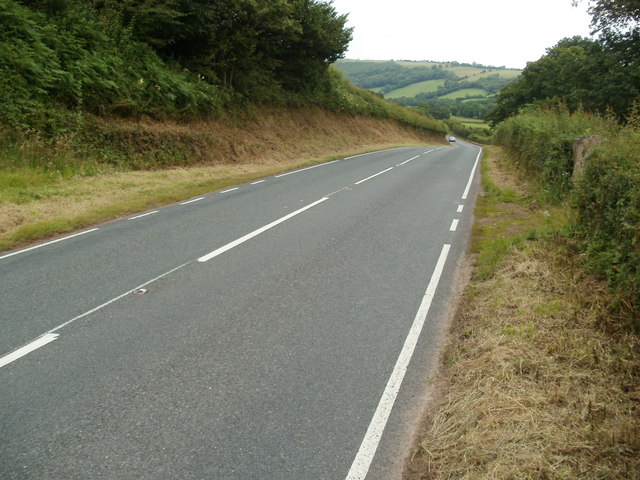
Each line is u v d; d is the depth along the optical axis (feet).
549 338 14.82
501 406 11.84
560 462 9.93
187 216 33.19
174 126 58.70
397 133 149.79
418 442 11.28
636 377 12.74
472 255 24.82
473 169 65.62
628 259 17.34
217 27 70.23
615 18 79.87
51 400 12.51
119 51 57.77
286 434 11.44
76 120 46.65
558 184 36.17
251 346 15.43
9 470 10.12
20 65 43.42
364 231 29.50
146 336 15.96
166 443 11.06
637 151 20.47
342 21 94.89
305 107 96.84
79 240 27.20
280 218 32.65
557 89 134.21
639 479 9.27
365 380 13.71
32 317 17.10
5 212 30.81
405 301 19.08
